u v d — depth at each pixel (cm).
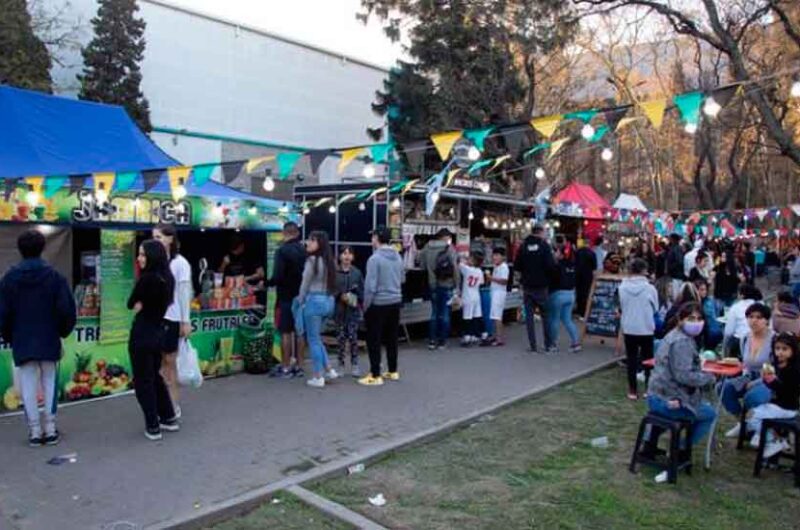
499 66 2116
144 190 727
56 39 1759
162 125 1931
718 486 525
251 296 886
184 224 799
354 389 789
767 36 2047
